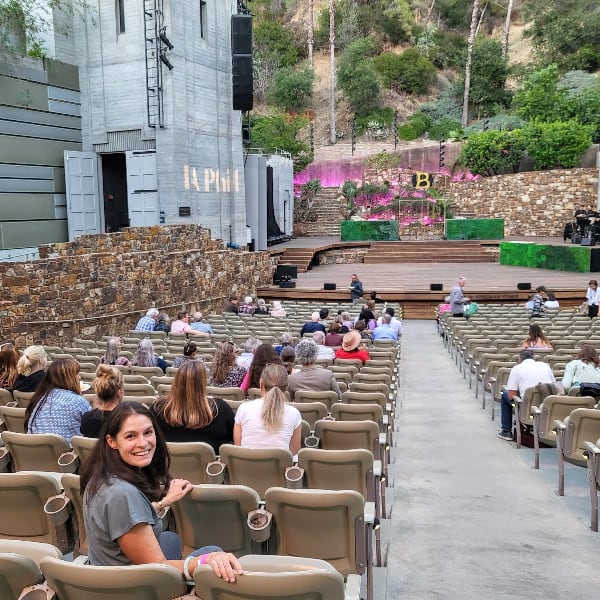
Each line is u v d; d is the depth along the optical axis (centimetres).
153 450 242
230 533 329
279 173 3062
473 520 489
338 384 714
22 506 335
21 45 1861
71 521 332
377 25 5638
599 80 3616
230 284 2003
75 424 463
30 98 1914
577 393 677
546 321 1411
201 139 2170
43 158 1980
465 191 3584
